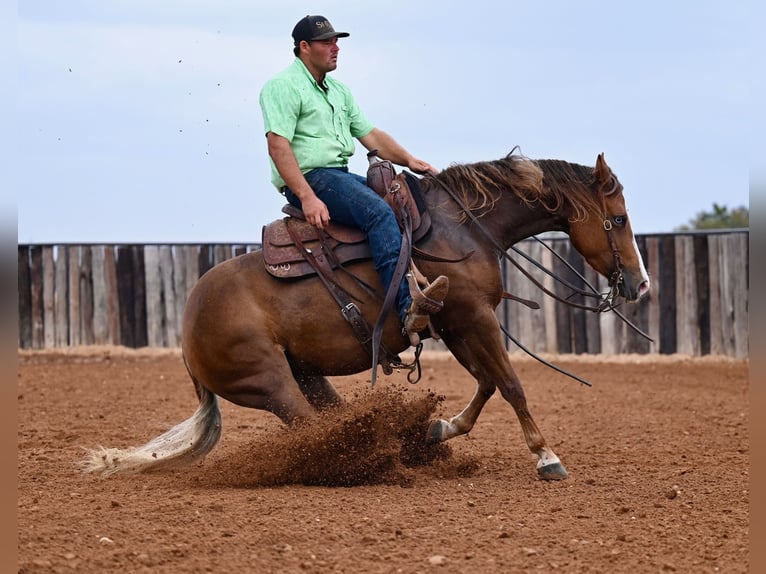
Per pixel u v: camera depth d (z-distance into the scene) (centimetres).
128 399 2012
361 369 1138
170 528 902
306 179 1144
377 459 1098
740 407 1869
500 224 1170
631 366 2553
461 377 2409
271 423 1692
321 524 920
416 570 796
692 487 1102
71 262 2852
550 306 2734
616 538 887
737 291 2534
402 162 1238
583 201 1169
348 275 1116
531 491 1077
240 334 1107
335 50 1155
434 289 1045
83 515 950
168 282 2856
